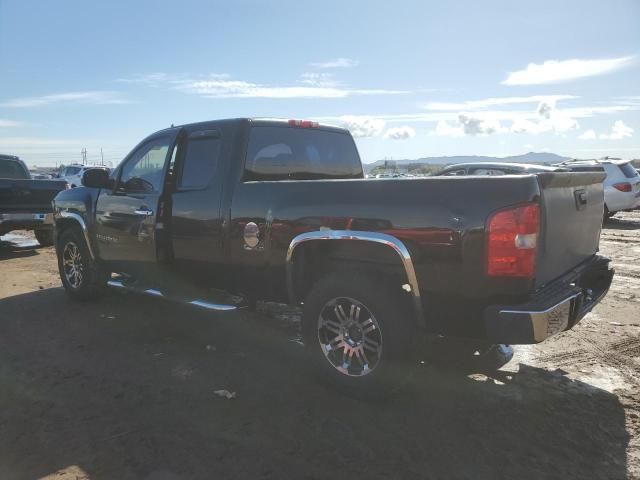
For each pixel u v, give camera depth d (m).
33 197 11.20
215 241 4.69
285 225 4.13
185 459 3.09
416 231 3.43
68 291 6.78
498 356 4.59
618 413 3.64
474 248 3.23
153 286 5.57
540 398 3.88
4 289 7.50
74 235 6.46
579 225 3.93
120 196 5.73
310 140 5.38
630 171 15.06
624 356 4.74
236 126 4.75
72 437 3.34
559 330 3.38
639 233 12.98
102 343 5.14
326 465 3.02
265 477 2.91
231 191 4.58
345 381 3.88
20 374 4.36
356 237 3.67
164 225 5.19
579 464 3.02
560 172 3.46
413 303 3.51
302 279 4.27
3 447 3.22
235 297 5.11
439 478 2.89
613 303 6.56
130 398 3.90
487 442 3.27
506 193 3.17
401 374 3.68
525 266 3.14
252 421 3.54
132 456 3.12
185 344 5.11
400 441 3.28
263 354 4.84
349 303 3.84
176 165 5.14
